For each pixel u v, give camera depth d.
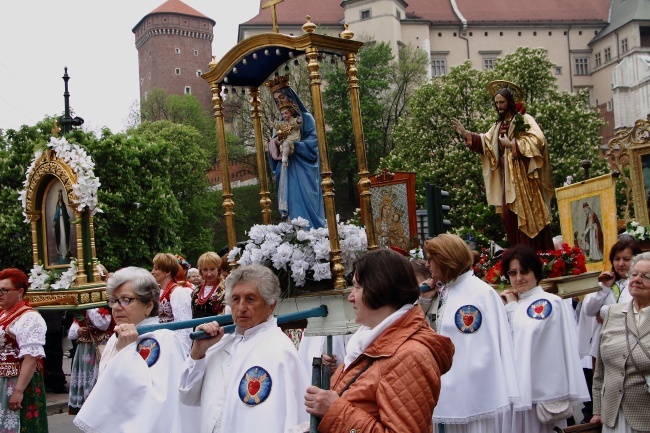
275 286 4.10
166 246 30.83
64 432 9.49
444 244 5.38
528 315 6.04
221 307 7.76
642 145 12.04
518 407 5.74
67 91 12.27
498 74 36.91
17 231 26.06
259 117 7.27
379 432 2.73
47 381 12.57
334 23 70.94
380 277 3.04
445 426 5.26
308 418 3.94
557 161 32.97
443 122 37.38
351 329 5.42
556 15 77.94
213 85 6.78
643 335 4.76
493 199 8.67
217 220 50.53
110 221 28.39
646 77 58.97
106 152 28.56
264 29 70.06
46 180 10.52
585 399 6.04
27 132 27.75
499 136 8.52
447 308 5.36
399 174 13.45
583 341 7.54
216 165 61.50
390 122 59.28
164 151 32.00
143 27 88.25
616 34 74.56
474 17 75.56
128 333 4.48
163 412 4.63
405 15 72.44
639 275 4.75
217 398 4.10
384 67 57.91
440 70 74.62
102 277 10.56
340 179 54.03
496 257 7.79
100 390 4.56
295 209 6.46
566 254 7.21
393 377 2.82
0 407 6.61
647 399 4.70
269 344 4.00
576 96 37.50
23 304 6.84
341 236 5.81
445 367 2.99
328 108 52.31
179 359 4.89
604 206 9.66
